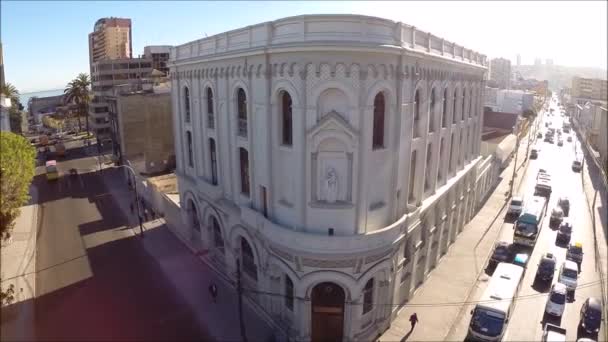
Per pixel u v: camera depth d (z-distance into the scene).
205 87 29.48
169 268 32.84
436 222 31.69
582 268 33.66
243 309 27.22
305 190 21.59
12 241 38.50
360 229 21.67
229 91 26.19
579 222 45.00
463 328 25.33
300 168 21.31
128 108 59.19
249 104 23.98
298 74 20.30
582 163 69.56
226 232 29.61
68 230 41.44
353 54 19.67
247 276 28.14
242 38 24.30
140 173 59.38
